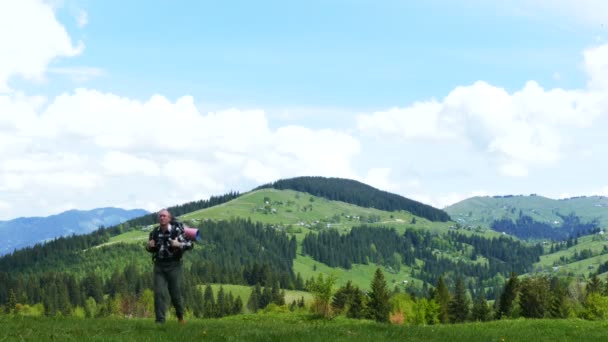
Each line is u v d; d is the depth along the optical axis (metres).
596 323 30.69
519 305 128.25
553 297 124.44
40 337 11.43
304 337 13.17
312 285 70.75
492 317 134.62
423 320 105.88
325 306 70.31
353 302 121.94
